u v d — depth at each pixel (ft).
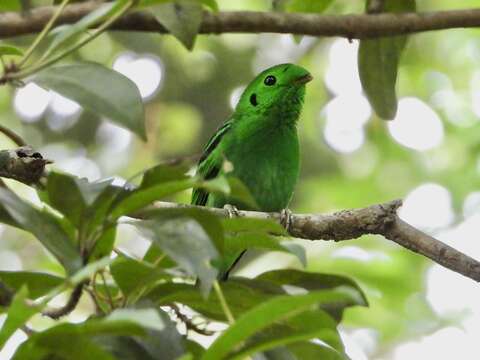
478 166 75.00
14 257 69.05
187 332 24.09
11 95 78.38
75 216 20.68
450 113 78.79
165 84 79.87
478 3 73.41
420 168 77.10
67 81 22.18
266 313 17.47
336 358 23.67
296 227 30.89
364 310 54.39
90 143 80.94
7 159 26.81
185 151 78.48
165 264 23.35
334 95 81.97
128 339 20.16
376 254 52.19
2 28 29.81
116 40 78.54
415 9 36.47
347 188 71.31
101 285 24.34
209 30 32.30
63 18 30.14
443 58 79.97
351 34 33.50
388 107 37.45
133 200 20.33
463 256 28.89
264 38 82.84
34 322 45.73
